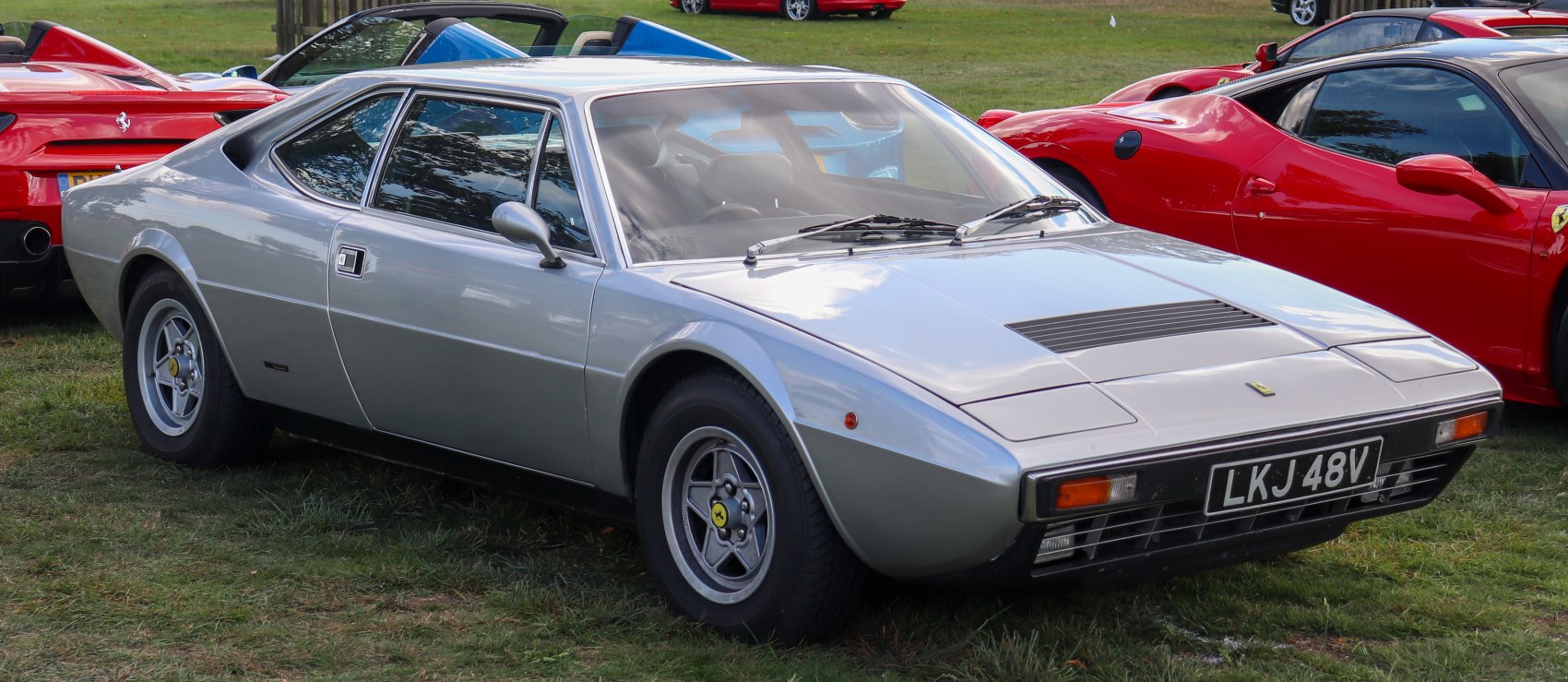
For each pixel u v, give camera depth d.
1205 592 3.68
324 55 8.87
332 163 4.34
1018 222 3.96
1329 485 3.14
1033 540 2.86
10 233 6.19
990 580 2.98
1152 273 3.65
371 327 4.00
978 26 28.27
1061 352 3.11
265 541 3.98
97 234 4.93
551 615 3.45
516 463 3.83
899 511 2.94
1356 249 5.58
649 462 3.44
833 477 3.03
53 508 4.22
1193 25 28.55
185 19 27.66
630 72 4.16
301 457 4.84
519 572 3.75
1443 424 3.28
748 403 3.19
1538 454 4.94
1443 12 9.80
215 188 4.57
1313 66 6.07
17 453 4.81
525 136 3.89
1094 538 2.98
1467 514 4.25
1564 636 3.44
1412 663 3.27
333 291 4.09
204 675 3.10
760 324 3.20
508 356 3.67
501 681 3.12
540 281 3.62
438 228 3.94
